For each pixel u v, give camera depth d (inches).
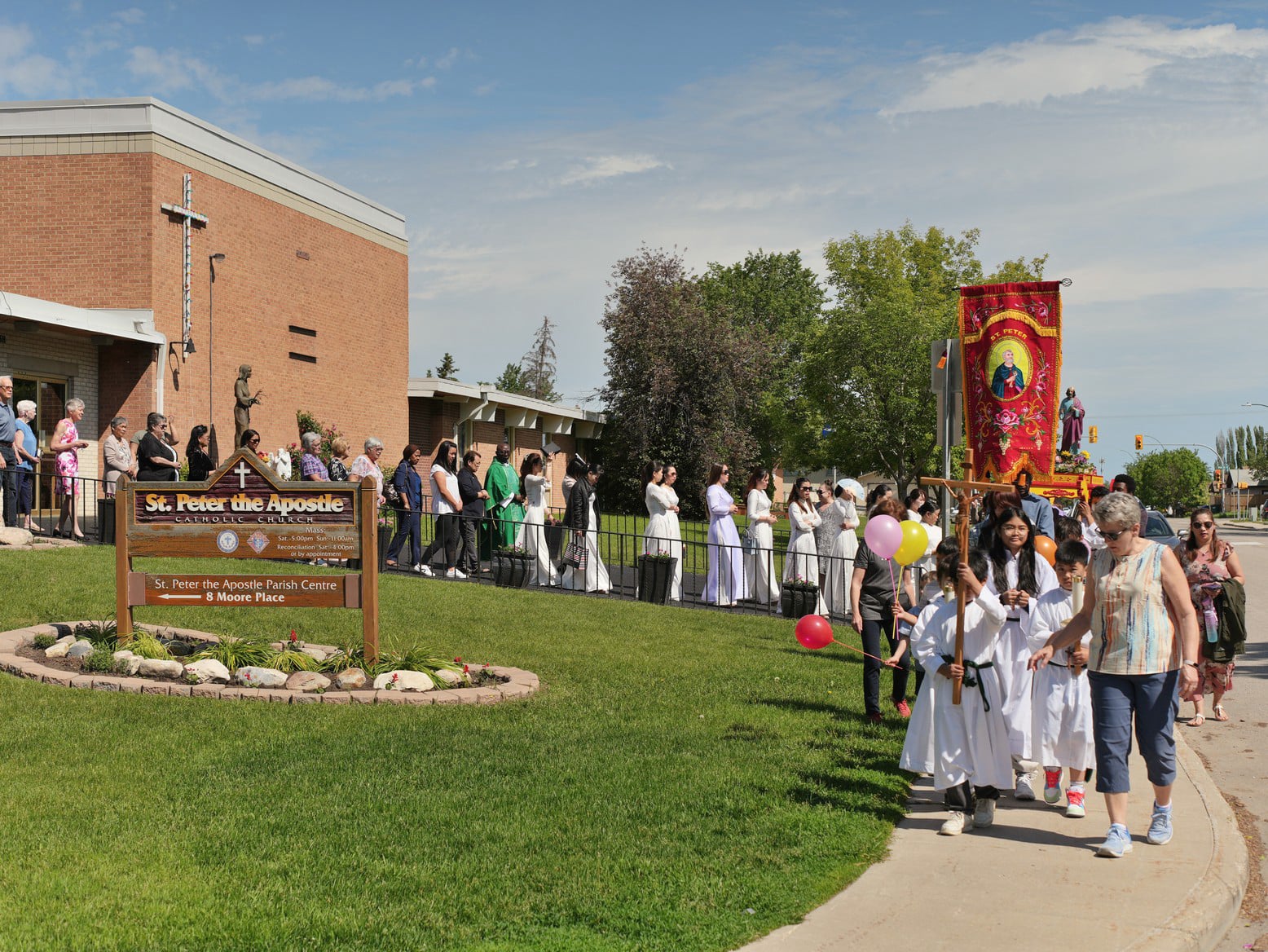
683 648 445.4
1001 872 213.8
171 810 222.1
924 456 1347.2
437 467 625.6
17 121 860.6
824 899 196.7
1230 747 350.3
